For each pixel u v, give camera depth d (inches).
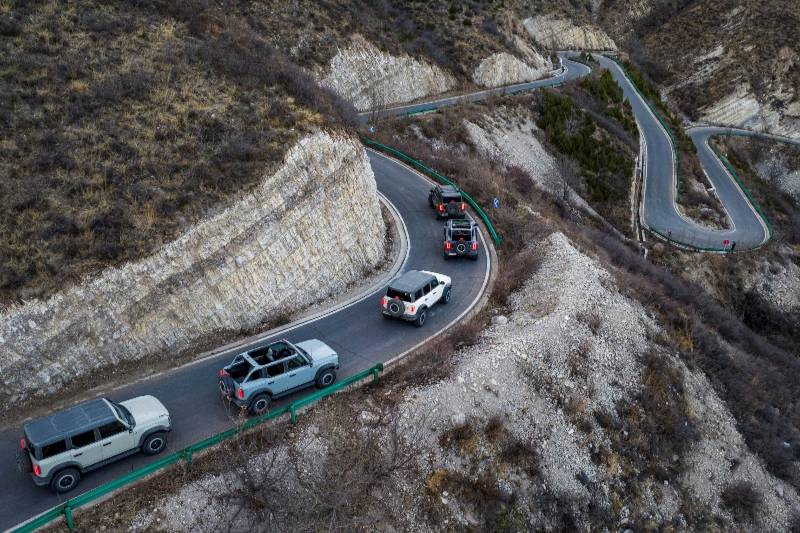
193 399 732.0
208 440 630.5
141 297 780.0
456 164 1605.6
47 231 751.7
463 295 1065.5
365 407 741.9
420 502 684.7
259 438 667.4
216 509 597.0
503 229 1311.5
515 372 847.7
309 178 1013.8
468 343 899.4
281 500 609.3
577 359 920.9
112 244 764.0
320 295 1023.0
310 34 2038.6
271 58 1253.7
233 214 880.3
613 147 2354.8
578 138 2277.3
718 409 1034.7
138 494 589.3
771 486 986.1
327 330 926.4
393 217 1364.4
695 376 1055.0
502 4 3102.9
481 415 781.9
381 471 670.5
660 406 952.3
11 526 542.6
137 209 819.4
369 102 2119.8
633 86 3304.6
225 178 897.5
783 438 1093.8
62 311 714.2
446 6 2849.4
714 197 2444.6
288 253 960.3
